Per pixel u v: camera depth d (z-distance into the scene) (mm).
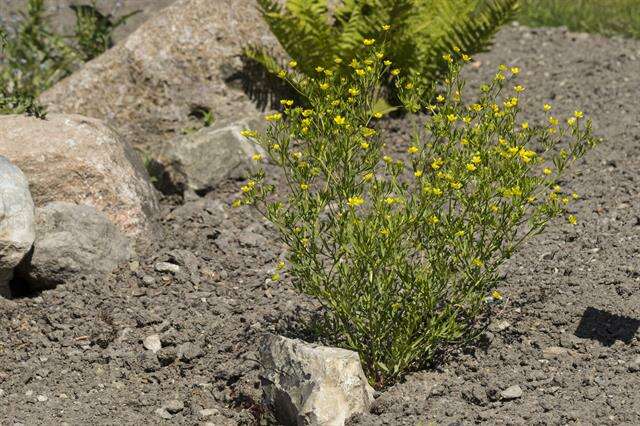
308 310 6238
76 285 6613
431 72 9344
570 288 6254
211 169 8312
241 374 5629
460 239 5254
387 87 9312
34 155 7109
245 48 8945
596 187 7824
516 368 5445
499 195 5191
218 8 9180
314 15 8883
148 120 9008
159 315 6234
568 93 9695
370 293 5188
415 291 5348
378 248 5121
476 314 5934
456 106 5582
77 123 7469
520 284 6363
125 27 10383
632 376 5281
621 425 4812
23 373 5691
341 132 5449
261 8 9320
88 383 5641
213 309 6316
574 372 5375
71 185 7160
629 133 8734
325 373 4977
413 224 5164
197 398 5492
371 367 5430
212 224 7598
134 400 5457
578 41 11312
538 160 5422
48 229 6742
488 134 5445
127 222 7184
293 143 8633
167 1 10680
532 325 5879
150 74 9008
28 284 6711
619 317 5863
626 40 11500
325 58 8969
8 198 6383
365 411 5066
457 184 5055
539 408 5027
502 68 5512
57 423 5223
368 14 9406
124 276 6738
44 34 9789
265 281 6695
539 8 12750
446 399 5172
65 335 6102
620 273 6387
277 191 8117
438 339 5414
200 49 9094
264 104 9180
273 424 5184
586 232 7051
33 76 9445
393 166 5352
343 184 5309
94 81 8992
